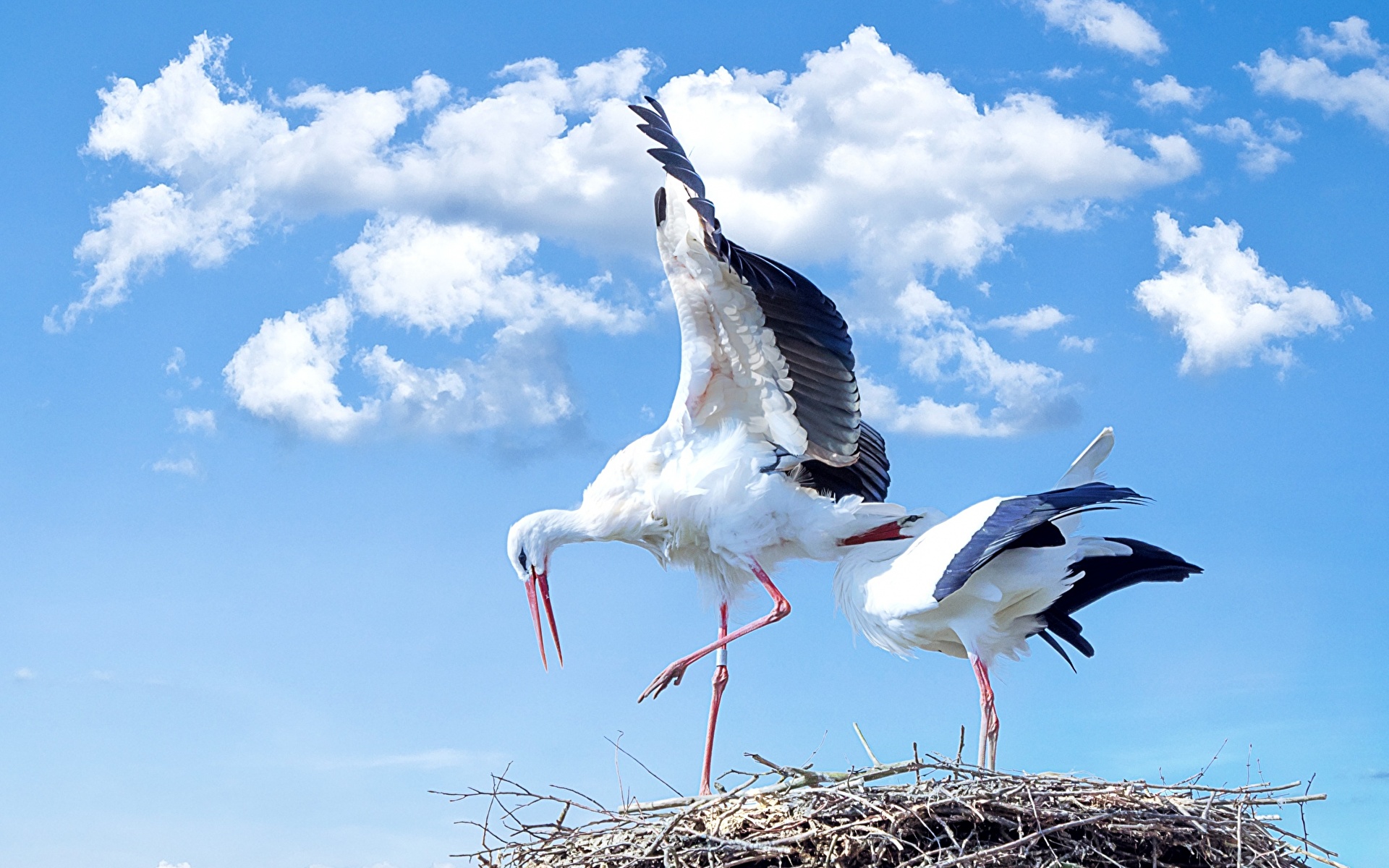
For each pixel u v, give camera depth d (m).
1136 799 6.19
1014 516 6.70
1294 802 6.26
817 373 7.32
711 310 7.34
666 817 6.43
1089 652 7.68
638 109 6.86
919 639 7.17
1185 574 7.59
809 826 6.14
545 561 8.20
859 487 8.30
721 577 8.09
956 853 5.96
